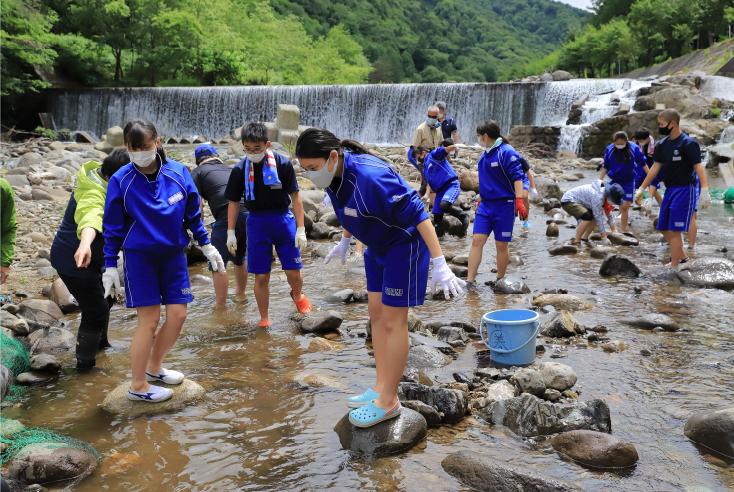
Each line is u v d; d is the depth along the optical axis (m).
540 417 2.79
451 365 3.71
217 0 42.38
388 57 110.00
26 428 2.86
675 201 5.93
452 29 180.25
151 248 3.09
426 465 2.49
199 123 27.23
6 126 25.77
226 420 2.96
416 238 2.74
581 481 2.32
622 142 8.21
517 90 24.06
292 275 4.68
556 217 9.90
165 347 3.29
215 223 5.27
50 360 3.66
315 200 9.94
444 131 11.05
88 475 2.44
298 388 3.35
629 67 61.53
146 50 35.44
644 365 3.57
